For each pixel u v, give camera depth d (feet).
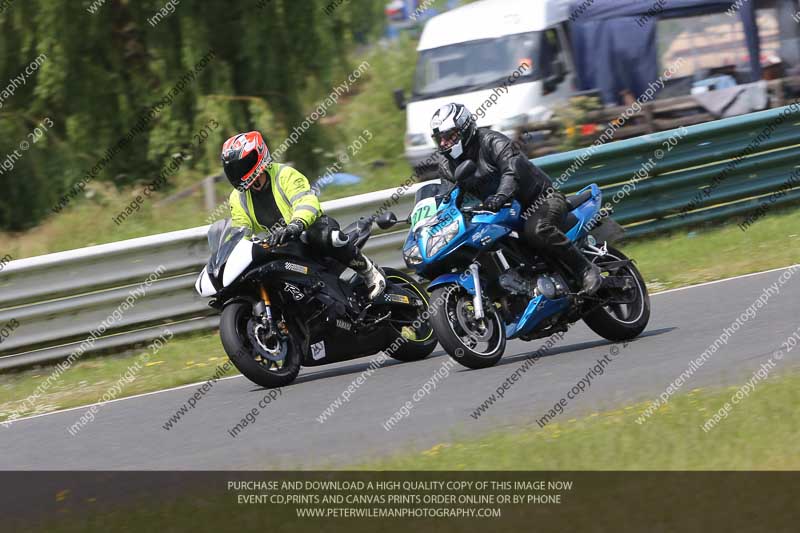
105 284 116.88
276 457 68.39
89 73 182.80
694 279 120.47
